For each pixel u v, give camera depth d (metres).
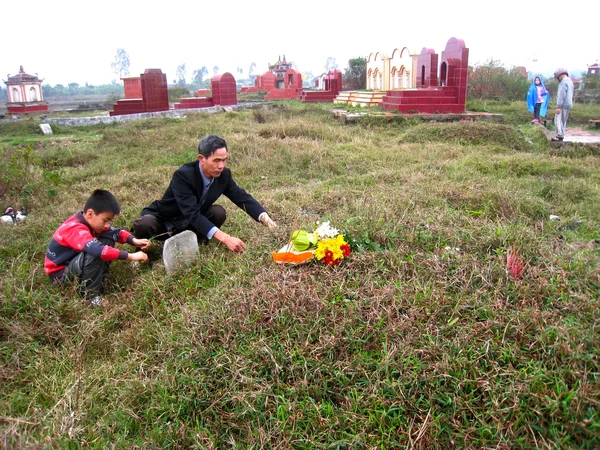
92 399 2.54
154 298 3.49
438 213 4.30
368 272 3.18
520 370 2.25
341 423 2.21
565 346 2.27
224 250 4.09
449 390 2.25
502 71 22.09
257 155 8.23
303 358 2.48
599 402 2.00
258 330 2.72
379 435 2.14
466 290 2.91
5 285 3.42
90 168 8.03
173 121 14.96
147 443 2.20
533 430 2.03
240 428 2.28
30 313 3.20
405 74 19.09
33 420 2.37
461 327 2.57
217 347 2.67
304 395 2.36
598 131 12.79
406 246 3.49
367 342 2.60
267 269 3.32
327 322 2.72
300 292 2.91
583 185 6.07
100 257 3.50
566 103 10.09
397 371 2.35
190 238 3.90
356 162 7.98
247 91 39.34
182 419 2.37
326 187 6.23
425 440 2.08
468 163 7.39
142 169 7.80
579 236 4.54
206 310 2.97
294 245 3.36
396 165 7.69
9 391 2.66
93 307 3.45
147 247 3.98
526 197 5.28
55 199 6.18
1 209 5.88
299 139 9.52
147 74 18.08
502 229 3.63
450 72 14.59
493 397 2.13
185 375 2.49
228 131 10.95
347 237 3.50
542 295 2.79
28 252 4.35
